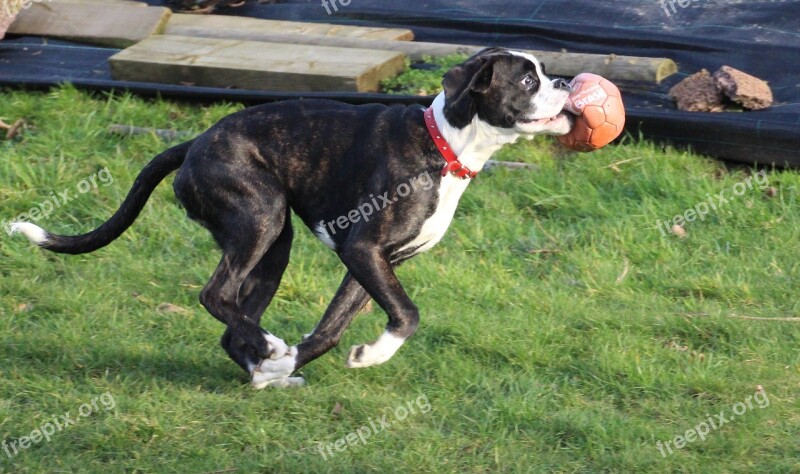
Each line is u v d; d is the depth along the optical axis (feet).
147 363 23.35
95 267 27.94
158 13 38.99
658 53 35.76
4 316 25.32
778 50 34.76
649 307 26.20
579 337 24.75
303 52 36.01
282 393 22.03
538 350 23.94
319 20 39.96
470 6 38.93
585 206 30.63
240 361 22.57
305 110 21.63
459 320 25.17
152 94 35.40
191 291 26.96
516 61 20.56
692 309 26.04
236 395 22.13
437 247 29.17
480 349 24.14
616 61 34.55
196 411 21.24
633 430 20.88
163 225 29.78
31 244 28.78
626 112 32.68
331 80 34.14
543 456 20.21
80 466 19.57
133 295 26.73
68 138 33.22
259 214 21.12
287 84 34.60
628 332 25.05
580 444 20.65
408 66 36.14
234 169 21.03
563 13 37.93
